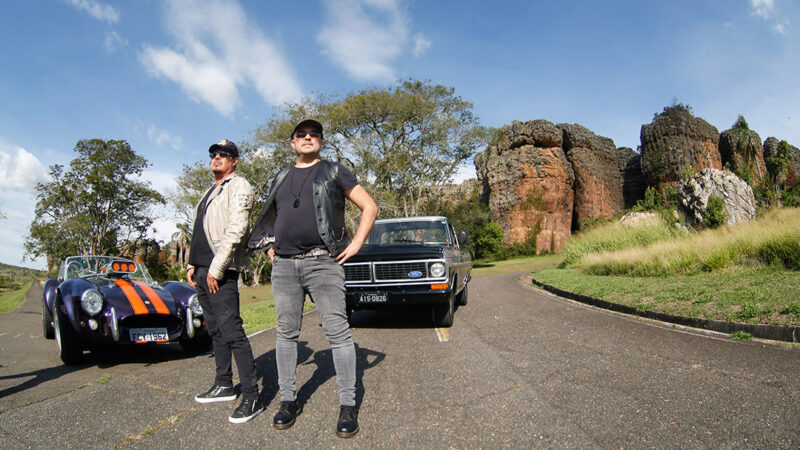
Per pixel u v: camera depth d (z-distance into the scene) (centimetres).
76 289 482
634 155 6475
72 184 4478
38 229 4312
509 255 5112
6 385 390
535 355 441
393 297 596
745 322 497
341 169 290
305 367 420
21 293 2942
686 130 5678
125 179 4722
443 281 587
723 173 1873
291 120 3225
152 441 257
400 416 288
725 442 231
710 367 368
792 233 848
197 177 3581
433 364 420
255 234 305
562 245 5406
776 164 3200
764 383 319
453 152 3500
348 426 258
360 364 431
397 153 3334
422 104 3359
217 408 312
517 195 5412
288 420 273
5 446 252
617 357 418
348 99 3347
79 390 363
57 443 256
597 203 5772
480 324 644
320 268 278
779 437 233
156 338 492
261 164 3303
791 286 606
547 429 259
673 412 275
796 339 433
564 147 5972
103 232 4584
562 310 769
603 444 237
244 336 300
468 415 286
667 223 1744
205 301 326
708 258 969
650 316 640
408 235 785
